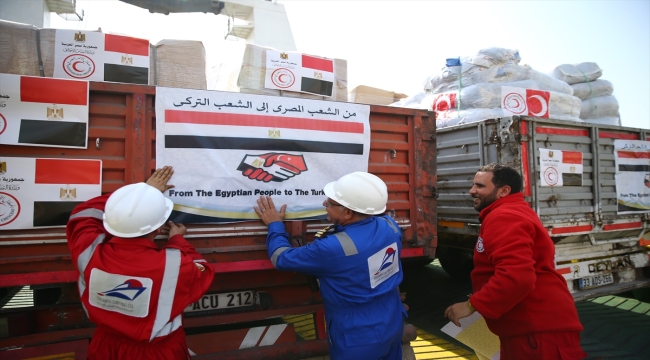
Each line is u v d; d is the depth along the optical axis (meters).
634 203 4.77
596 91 5.66
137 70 2.77
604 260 4.50
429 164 3.29
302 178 2.79
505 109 4.58
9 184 2.18
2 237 2.17
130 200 1.93
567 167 4.28
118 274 1.82
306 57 3.20
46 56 2.61
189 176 2.50
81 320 2.47
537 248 2.23
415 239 3.17
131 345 1.89
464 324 2.62
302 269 2.17
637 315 4.91
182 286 1.94
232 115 2.62
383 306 2.21
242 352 2.66
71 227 2.03
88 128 2.34
